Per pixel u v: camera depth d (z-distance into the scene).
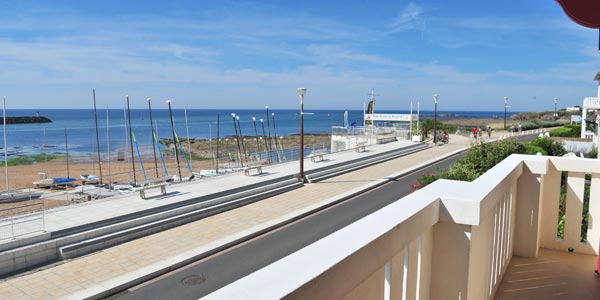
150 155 60.25
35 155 59.16
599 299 3.73
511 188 4.14
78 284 10.05
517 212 4.74
